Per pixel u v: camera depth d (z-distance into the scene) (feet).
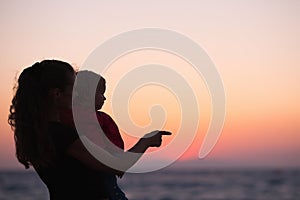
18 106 8.52
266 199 136.15
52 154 8.31
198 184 188.75
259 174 272.51
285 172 287.89
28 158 8.43
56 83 8.50
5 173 221.46
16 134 8.48
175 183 196.03
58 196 8.44
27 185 167.02
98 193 8.32
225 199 137.59
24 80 8.58
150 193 157.28
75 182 8.30
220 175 286.05
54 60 8.75
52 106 8.45
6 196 136.26
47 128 8.38
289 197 141.18
